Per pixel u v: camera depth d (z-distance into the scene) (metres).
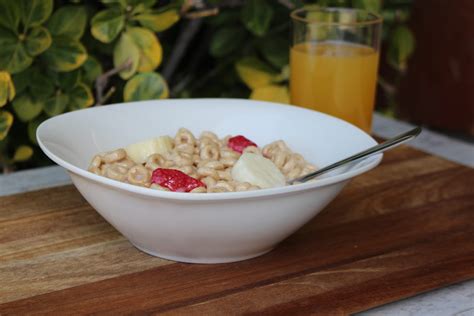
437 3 1.22
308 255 0.67
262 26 0.91
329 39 0.84
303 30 0.85
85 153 0.70
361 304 0.61
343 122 0.72
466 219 0.73
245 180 0.65
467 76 1.22
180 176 0.63
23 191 0.77
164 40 1.02
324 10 0.87
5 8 0.79
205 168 0.66
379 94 1.23
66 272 0.63
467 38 1.21
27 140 0.91
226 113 0.76
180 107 0.75
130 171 0.65
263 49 0.96
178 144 0.71
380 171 0.81
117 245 0.67
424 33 1.25
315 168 0.69
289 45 0.93
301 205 0.61
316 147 0.72
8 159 0.89
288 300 0.61
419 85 1.30
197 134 0.75
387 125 0.98
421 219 0.73
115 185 0.59
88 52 0.90
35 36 0.81
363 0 0.94
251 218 0.60
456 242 0.69
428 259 0.67
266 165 0.67
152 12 0.85
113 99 0.93
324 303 0.61
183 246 0.63
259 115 0.75
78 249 0.66
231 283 0.63
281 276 0.64
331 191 0.62
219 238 0.61
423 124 1.32
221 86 1.04
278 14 0.98
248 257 0.65
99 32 0.83
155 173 0.63
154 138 0.70
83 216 0.71
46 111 0.84
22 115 0.84
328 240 0.69
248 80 0.95
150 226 0.61
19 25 0.83
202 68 1.07
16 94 0.83
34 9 0.80
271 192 0.58
